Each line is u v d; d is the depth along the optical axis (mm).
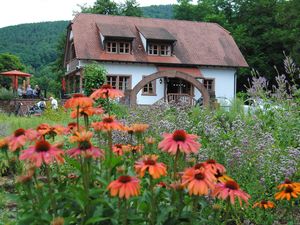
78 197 3086
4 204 5719
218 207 3832
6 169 7113
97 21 37938
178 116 8344
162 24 39938
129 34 35656
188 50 37812
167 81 35781
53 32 107062
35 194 3355
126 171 3703
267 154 5871
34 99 31312
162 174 3047
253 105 10781
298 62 41562
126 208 3010
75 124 3998
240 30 50500
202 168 3146
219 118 10211
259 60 49000
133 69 35656
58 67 61562
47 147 3031
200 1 56219
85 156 3145
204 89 30875
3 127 11555
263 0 51844
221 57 37938
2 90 32000
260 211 5070
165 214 3150
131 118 9344
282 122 8703
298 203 5355
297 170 5898
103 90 4012
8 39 102750
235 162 5609
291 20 44750
